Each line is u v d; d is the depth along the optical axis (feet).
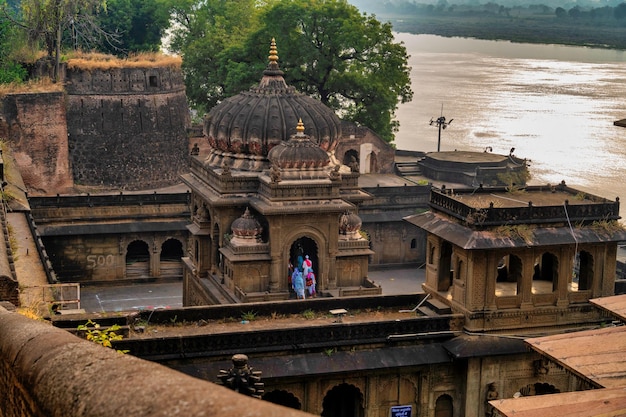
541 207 99.81
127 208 186.39
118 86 228.43
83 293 180.34
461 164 239.30
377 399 97.71
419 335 98.73
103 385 17.02
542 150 317.01
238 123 142.20
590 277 102.68
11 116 212.84
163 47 354.95
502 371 99.71
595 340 68.54
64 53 247.29
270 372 92.07
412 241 207.41
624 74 474.08
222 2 318.65
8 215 153.58
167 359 90.17
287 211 128.47
